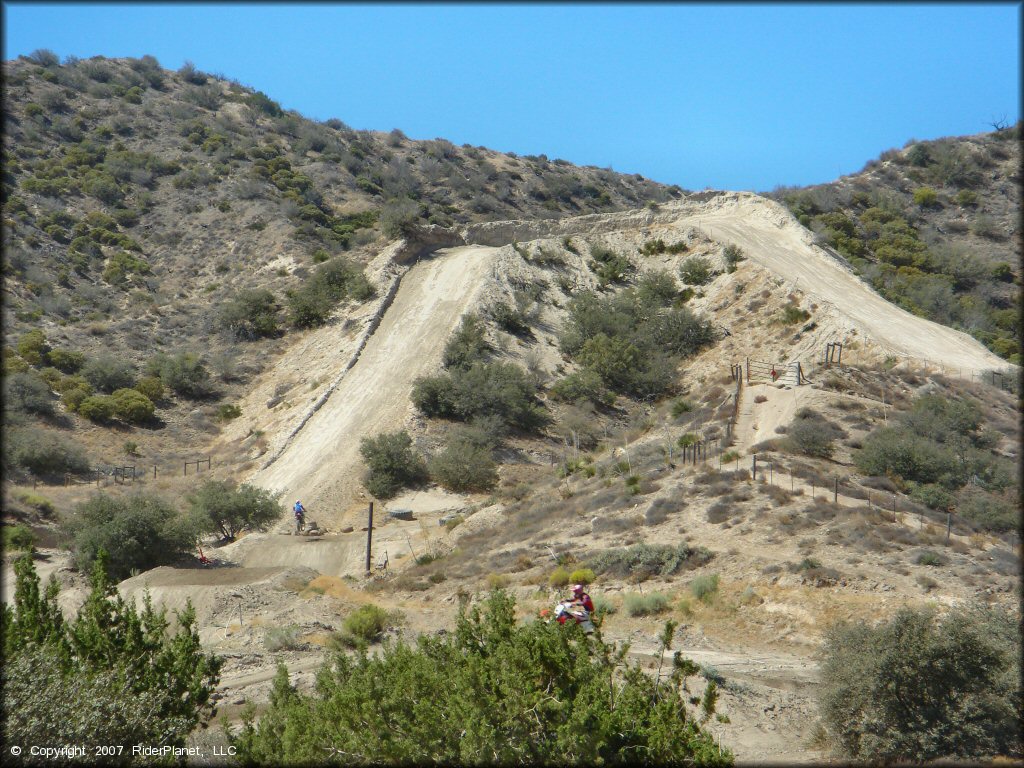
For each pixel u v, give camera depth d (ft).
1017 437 166.09
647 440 187.62
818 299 244.42
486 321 262.47
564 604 55.47
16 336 245.24
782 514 123.24
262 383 254.27
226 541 172.96
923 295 294.25
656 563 115.24
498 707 46.57
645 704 47.29
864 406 178.70
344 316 275.18
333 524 180.96
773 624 97.86
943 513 129.39
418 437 212.02
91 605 59.21
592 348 249.75
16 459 187.11
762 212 319.06
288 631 100.01
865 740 62.95
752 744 67.72
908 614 66.18
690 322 254.88
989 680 63.21
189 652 58.54
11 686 48.37
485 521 160.15
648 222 329.52
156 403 239.30
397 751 47.16
